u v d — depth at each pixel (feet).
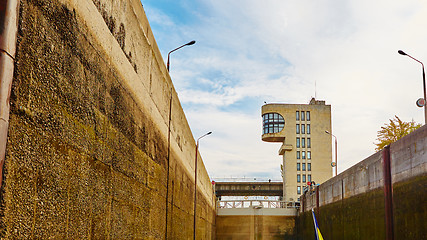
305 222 161.07
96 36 26.68
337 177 112.47
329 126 239.50
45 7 19.49
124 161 33.71
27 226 17.69
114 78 30.89
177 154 69.15
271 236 180.55
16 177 16.94
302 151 237.04
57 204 20.58
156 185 48.47
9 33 16.44
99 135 27.22
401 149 68.54
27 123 17.89
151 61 45.42
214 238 173.99
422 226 59.98
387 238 73.31
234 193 257.34
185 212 81.56
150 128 44.93
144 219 41.45
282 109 241.55
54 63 20.47
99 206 27.04
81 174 23.84
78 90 23.56
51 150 20.07
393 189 72.02
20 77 17.37
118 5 31.99
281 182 248.93
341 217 107.45
